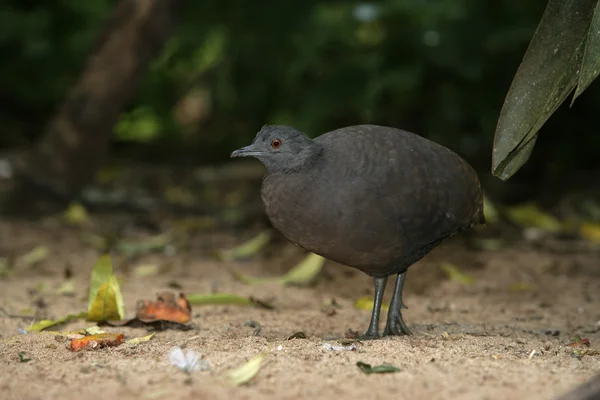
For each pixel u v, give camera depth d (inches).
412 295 398.0
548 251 495.8
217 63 824.9
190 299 343.6
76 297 377.7
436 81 642.2
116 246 506.3
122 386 221.3
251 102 765.9
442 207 283.4
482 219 305.7
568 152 653.9
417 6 629.3
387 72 631.2
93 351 266.5
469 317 348.2
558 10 271.6
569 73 271.6
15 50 760.3
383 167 275.7
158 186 751.7
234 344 273.4
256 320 334.3
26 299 371.6
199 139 949.8
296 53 709.3
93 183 639.8
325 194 273.7
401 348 263.7
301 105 674.8
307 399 210.8
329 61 687.1
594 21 254.7
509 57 617.6
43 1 788.0
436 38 607.5
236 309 355.9
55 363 249.0
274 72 735.7
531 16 613.0
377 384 221.3
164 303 316.2
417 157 281.6
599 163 670.5
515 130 273.0
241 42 736.3
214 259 482.0
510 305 373.4
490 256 480.1
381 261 284.2
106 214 606.9
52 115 828.6
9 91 792.9
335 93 647.8
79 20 787.4
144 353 261.3
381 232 275.7
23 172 589.9
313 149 278.8
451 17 616.7
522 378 225.8
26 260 452.4
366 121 659.4
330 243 279.1
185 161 879.7
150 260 478.0
